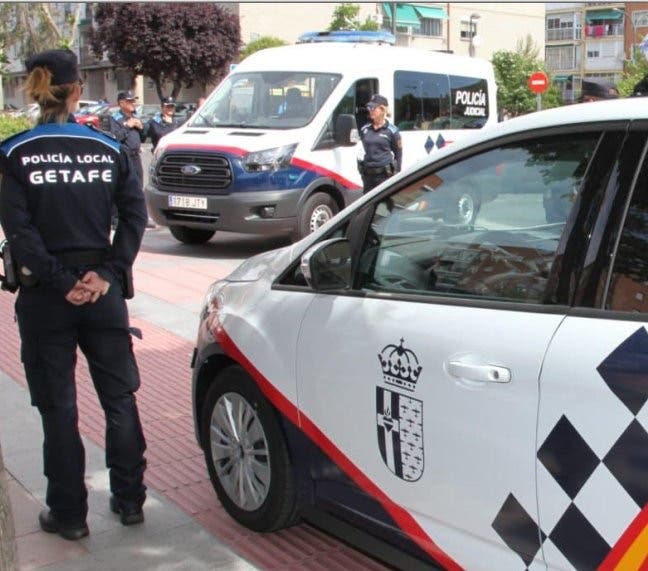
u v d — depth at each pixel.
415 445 2.90
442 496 2.82
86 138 3.60
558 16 76.31
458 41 54.09
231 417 3.86
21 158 3.48
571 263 2.58
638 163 2.50
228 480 3.95
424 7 50.91
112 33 42.56
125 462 3.92
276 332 3.55
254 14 45.47
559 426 2.43
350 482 3.24
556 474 2.45
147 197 11.35
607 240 2.51
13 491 4.37
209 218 10.80
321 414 3.32
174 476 4.51
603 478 2.34
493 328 2.69
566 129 2.73
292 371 3.45
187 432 5.12
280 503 3.64
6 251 3.56
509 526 2.61
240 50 44.28
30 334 3.63
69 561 3.68
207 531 3.93
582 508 2.40
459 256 2.97
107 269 3.63
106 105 34.69
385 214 3.29
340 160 11.12
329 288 3.31
